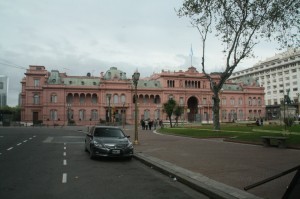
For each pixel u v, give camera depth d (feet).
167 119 324.80
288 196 16.29
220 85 109.70
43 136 116.67
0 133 137.39
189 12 99.55
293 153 52.21
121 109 314.14
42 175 37.17
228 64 105.19
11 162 48.03
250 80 386.52
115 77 316.60
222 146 67.62
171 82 336.90
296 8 87.51
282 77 468.34
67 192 28.71
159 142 82.02
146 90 325.83
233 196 25.61
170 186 31.94
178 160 47.42
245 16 95.66
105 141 51.93
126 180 34.86
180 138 96.78
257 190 27.37
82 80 315.58
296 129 108.58
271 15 90.12
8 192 28.55
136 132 76.43
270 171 36.19
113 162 49.70
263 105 376.07
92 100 312.71
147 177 36.86
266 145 63.67
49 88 295.48
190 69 345.92
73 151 64.80
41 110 299.38
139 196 27.61
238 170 37.37
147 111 323.98
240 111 364.17
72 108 302.45
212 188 28.45
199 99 341.82
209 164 42.68
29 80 298.56
